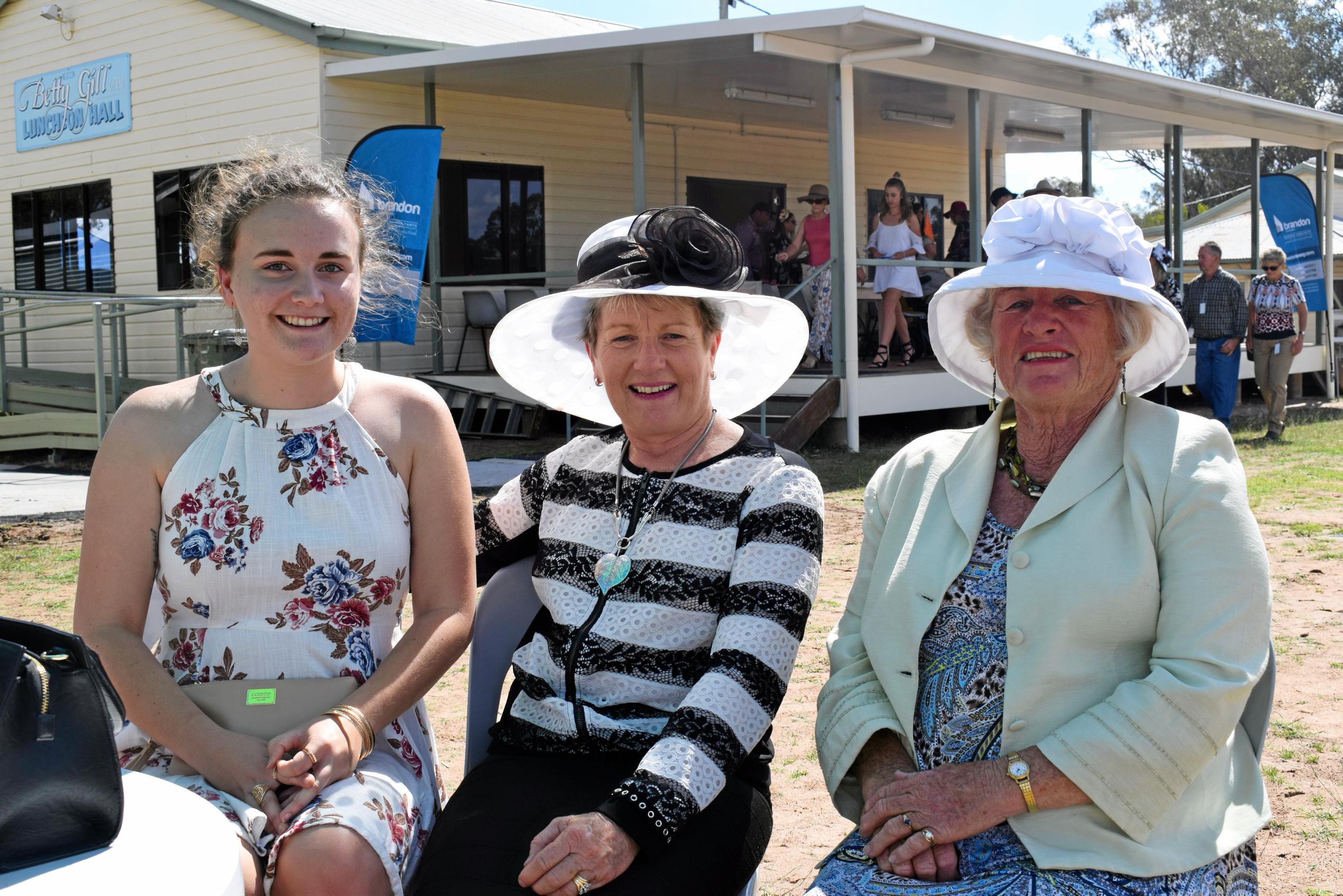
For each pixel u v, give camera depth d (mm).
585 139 14078
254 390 2250
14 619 1504
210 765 1995
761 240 13609
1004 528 2096
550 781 2078
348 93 12164
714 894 1923
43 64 15023
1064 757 1863
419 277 8812
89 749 1442
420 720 2326
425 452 2301
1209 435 2000
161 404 2240
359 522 2211
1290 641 4777
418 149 9094
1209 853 1876
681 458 2285
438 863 1934
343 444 2238
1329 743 3650
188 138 13414
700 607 2166
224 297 2275
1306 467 9711
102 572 2182
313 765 1961
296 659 2180
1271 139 17141
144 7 13672
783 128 15906
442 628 2246
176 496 2186
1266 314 11852
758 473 2217
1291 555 6402
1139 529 1946
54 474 10484
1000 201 11719
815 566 2162
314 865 1832
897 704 2104
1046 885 1829
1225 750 1973
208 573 2170
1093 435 2057
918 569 2127
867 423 12875
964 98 13156
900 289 11867
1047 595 1967
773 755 2238
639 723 2125
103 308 12945
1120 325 2096
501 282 13570
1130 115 14250
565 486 2377
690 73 11602
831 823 3230
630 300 2232
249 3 12328
